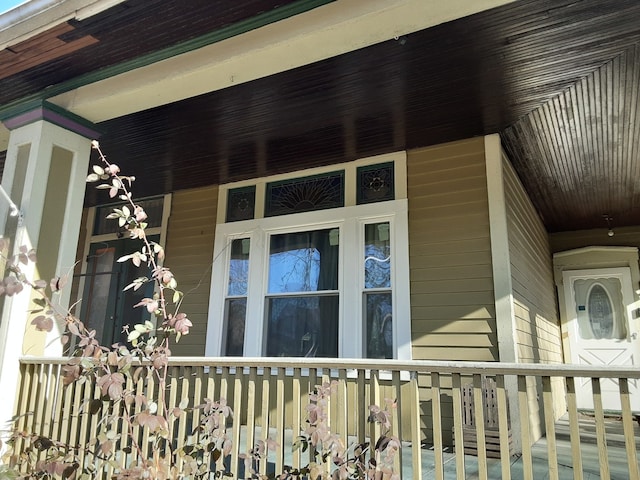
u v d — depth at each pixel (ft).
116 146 15.57
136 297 19.70
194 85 10.93
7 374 10.62
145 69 11.12
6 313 10.94
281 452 7.80
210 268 18.08
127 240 20.54
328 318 15.57
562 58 10.67
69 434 9.70
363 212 15.62
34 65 11.28
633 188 18.90
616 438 14.90
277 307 16.55
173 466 6.95
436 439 6.98
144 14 9.45
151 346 7.41
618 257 23.56
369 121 13.75
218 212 18.51
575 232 24.90
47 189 11.92
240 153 16.10
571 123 13.82
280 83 11.73
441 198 14.66
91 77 11.67
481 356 13.10
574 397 6.36
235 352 16.84
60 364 10.14
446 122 13.78
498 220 13.71
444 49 10.35
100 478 8.40
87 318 20.24
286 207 17.31
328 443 6.62
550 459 6.36
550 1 8.79
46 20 9.81
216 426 7.18
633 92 12.14
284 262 16.84
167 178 18.40
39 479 7.39
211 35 10.11
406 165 15.42
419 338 13.94
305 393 14.39
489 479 9.76
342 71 11.22
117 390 6.50
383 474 6.26
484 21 9.36
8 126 12.82
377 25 8.98
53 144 12.18
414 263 14.53
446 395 13.17
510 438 11.98
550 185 18.61
